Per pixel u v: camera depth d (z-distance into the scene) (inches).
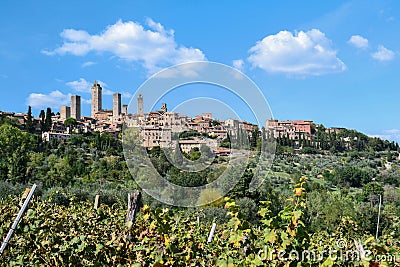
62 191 715.4
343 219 307.1
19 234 143.8
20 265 139.0
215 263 169.6
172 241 169.0
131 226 161.8
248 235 167.8
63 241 151.4
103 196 701.3
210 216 490.0
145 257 148.3
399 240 300.5
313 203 816.9
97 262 141.0
